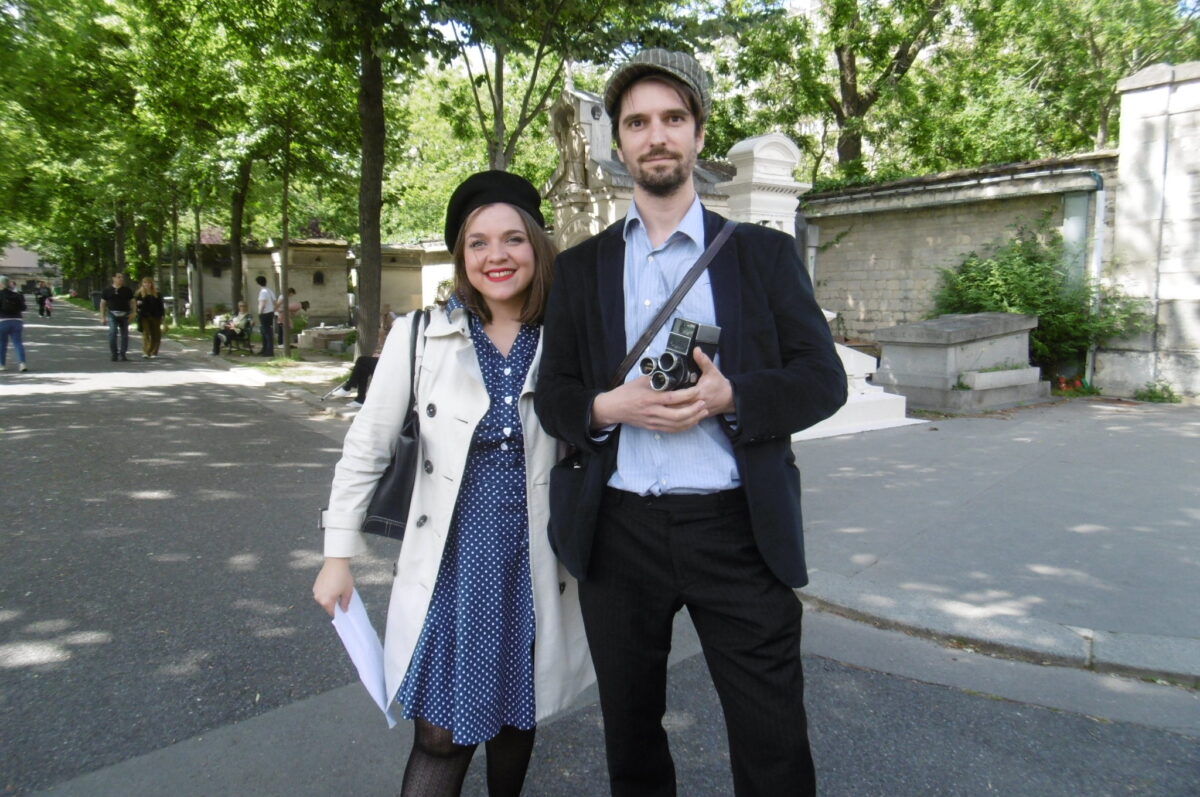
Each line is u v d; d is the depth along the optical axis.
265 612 4.09
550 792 2.64
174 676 3.42
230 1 14.72
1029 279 12.29
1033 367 11.87
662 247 1.83
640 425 1.66
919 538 5.08
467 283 2.13
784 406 1.62
